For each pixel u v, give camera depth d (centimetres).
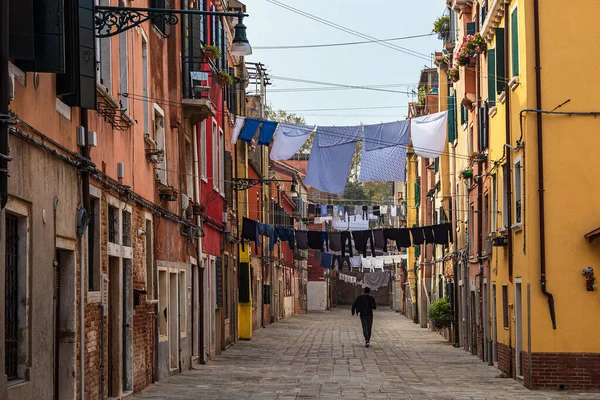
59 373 1299
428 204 4831
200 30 2572
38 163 1130
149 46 1958
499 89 2297
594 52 1991
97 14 1281
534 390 1944
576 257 1970
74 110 1319
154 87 2016
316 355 2948
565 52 1994
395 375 2277
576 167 1986
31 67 1039
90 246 1466
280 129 2348
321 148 2375
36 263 1118
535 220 1989
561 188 1984
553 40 1997
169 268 2150
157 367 2017
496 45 2294
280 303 6244
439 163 4031
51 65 1041
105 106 1486
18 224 1082
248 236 3344
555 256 1977
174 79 2225
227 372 2311
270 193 5369
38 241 1128
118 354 1644
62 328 1302
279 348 3281
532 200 1991
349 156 2380
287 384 2023
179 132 2331
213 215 2952
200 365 2541
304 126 2350
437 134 2375
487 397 1803
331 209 4397
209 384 1997
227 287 3341
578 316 1964
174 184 2247
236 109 3706
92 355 1426
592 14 1994
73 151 1291
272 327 5016
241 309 3803
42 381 1140
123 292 1712
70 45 1202
